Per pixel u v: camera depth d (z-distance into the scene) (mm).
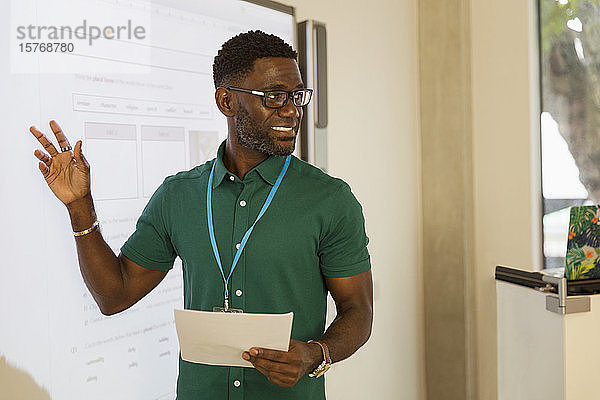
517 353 2646
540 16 3689
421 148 3906
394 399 3703
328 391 3176
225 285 1718
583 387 2400
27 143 1820
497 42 3748
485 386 3861
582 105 3744
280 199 1731
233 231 1725
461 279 3844
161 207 1820
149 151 2219
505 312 2711
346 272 1781
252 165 1762
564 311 2354
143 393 2201
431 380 3949
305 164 1821
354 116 3338
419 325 3918
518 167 3721
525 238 3709
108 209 2068
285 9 2838
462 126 3805
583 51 3713
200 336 1562
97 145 2027
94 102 2016
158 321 2260
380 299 3578
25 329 1809
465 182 3818
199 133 2430
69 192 1677
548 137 3719
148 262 1833
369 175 3469
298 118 1688
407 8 3771
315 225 1728
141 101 2182
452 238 3857
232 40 1729
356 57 3344
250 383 1745
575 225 2410
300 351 1563
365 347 3459
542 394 2512
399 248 3734
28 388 1815
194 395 1774
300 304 1750
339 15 3213
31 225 1829
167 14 2270
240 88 1680
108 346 2062
